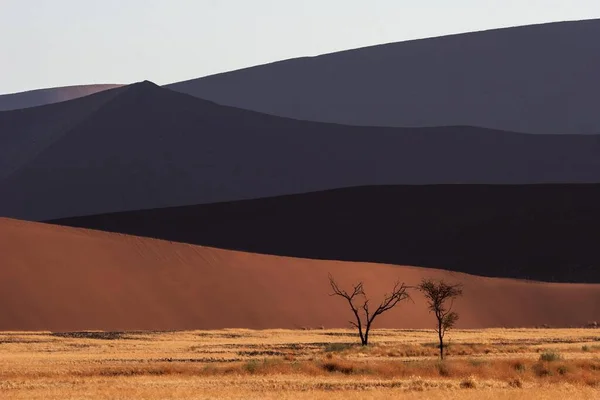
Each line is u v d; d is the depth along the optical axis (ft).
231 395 261.03
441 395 262.47
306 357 413.39
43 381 304.30
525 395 264.11
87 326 593.42
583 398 260.01
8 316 578.25
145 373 331.98
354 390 281.13
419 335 601.21
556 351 465.88
